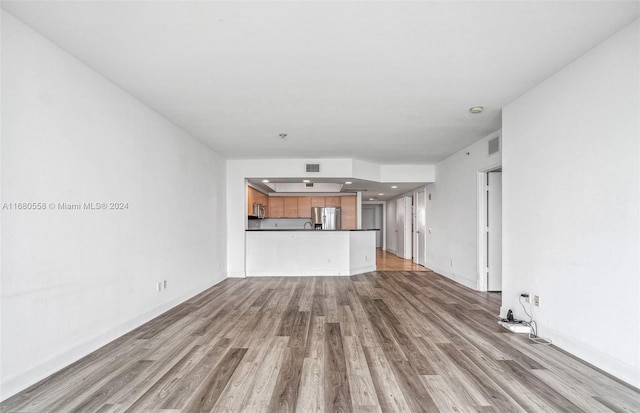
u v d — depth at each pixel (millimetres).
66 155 2768
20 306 2346
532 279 3523
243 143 5871
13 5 2172
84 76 2979
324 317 4230
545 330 3332
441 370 2709
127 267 3611
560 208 3109
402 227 10914
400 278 7160
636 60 2359
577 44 2674
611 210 2564
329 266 7527
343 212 10164
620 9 2219
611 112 2561
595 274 2719
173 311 4496
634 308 2393
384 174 8023
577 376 2582
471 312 4457
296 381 2529
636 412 2109
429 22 2375
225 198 7234
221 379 2557
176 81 3354
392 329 3750
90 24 2393
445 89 3572
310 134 5312
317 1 2143
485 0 2139
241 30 2473
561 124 3096
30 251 2426
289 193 10047
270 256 7523
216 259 6578
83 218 2955
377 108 4145
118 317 3459
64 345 2738
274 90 3590
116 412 2109
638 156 2354
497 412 2117
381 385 2467
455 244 6723
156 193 4230
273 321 4055
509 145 3947
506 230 3994
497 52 2797
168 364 2816
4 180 2244
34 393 2318
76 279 2869
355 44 2672
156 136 4234
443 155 6938
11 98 2291
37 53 2490
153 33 2506
